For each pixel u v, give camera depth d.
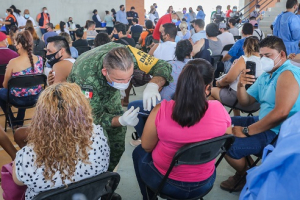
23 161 1.15
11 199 1.45
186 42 2.64
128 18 13.71
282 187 0.88
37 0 11.98
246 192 1.04
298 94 1.77
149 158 1.68
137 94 4.80
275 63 1.93
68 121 1.14
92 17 13.04
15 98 3.09
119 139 2.03
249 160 2.22
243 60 2.73
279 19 4.66
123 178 2.44
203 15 15.09
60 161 1.15
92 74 1.65
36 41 5.75
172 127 1.41
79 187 1.16
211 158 1.52
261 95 2.13
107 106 1.86
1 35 3.64
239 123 2.24
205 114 1.40
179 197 1.57
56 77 2.54
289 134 0.98
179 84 1.36
